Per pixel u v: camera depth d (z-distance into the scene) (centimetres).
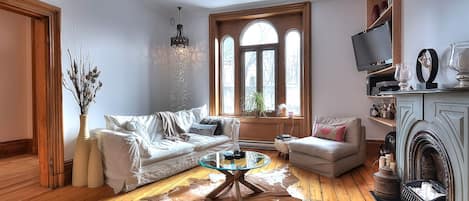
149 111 508
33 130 521
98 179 327
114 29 427
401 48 306
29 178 361
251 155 321
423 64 239
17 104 522
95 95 365
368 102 463
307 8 489
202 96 562
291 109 528
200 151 412
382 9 407
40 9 312
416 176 245
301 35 514
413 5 274
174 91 574
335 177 354
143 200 285
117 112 433
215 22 552
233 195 296
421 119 228
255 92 540
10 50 515
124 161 310
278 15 525
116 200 288
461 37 192
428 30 242
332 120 433
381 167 285
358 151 399
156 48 529
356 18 466
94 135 343
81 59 367
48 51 324
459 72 178
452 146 181
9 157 486
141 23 490
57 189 320
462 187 170
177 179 353
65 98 343
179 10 543
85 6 374
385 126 457
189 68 570
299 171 384
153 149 345
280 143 451
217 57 560
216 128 466
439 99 198
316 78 495
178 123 450
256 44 545
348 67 474
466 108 165
